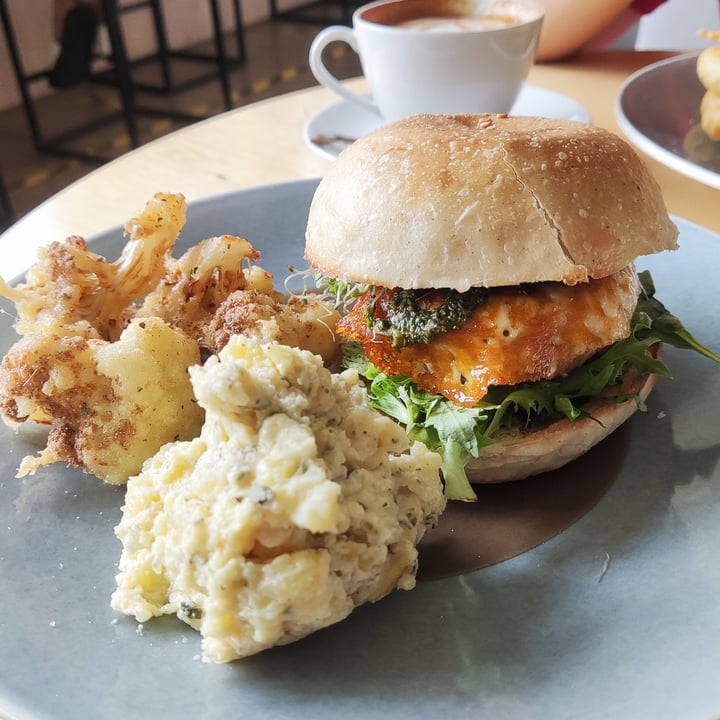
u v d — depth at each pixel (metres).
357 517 0.17
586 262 0.21
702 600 0.18
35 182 0.82
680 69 0.42
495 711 0.16
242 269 0.27
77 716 0.15
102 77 1.04
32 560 0.20
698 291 0.29
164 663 0.17
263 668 0.17
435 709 0.16
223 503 0.16
